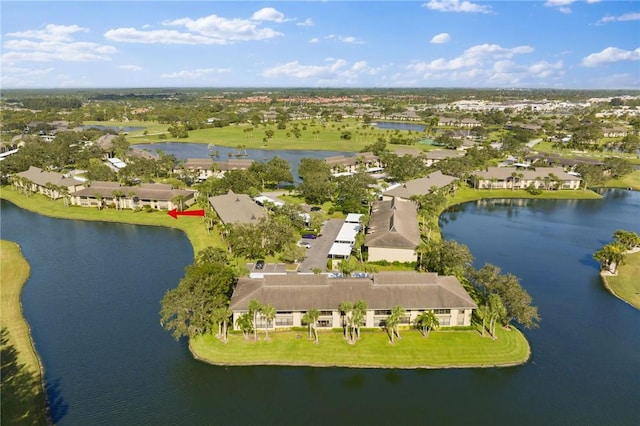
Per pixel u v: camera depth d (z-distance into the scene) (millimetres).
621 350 80750
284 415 64812
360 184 168750
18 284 102750
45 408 64688
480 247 130500
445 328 82562
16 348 77812
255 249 114500
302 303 80438
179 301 75938
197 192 176625
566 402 67938
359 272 100812
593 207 179625
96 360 75625
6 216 160125
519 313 80875
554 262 120312
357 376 71750
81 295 98188
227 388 69562
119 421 62969
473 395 68812
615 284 106062
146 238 135375
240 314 79562
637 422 64500
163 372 72750
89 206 168375
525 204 183750
